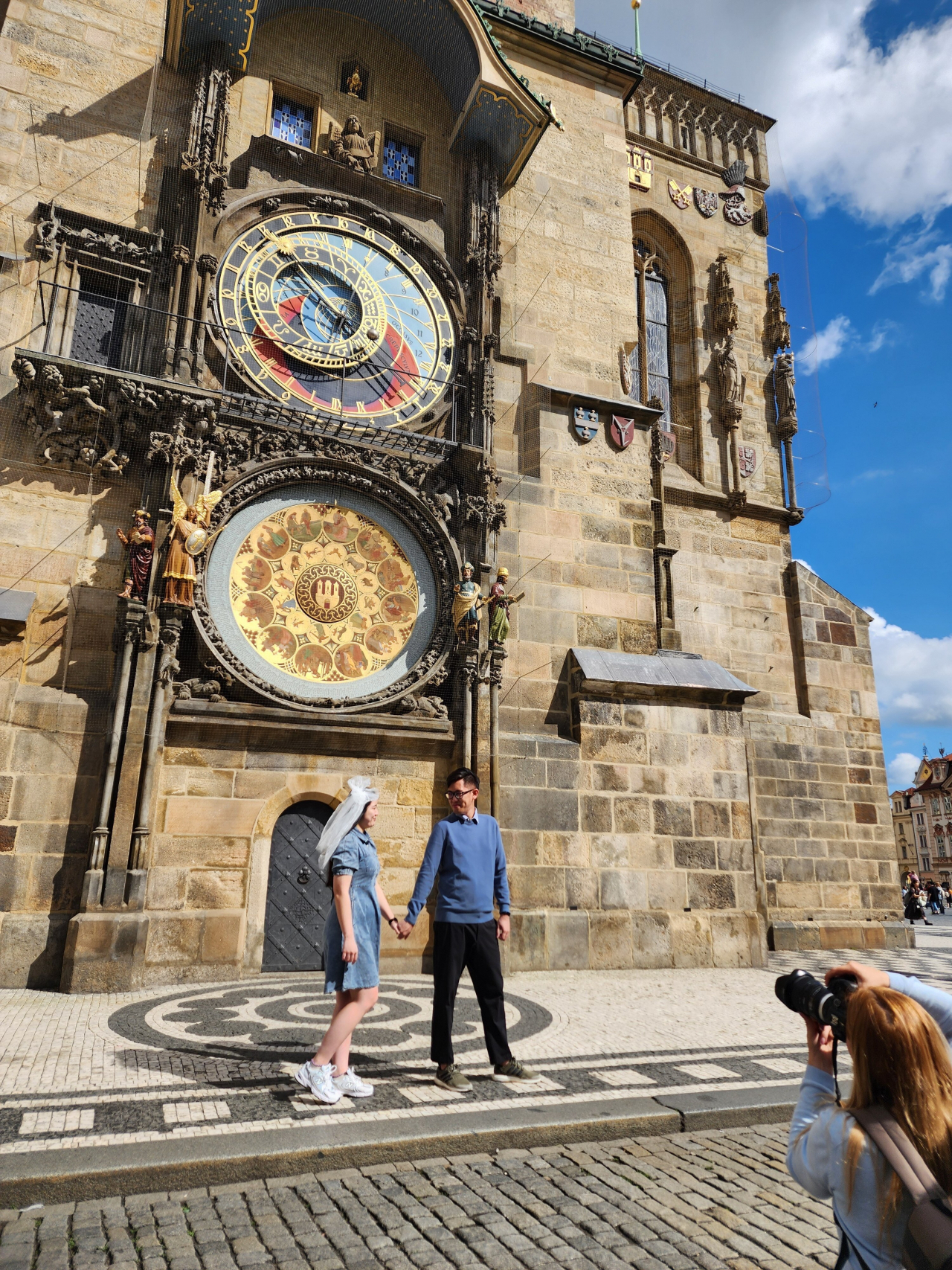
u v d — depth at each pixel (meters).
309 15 16.78
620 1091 6.23
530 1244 3.95
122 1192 4.38
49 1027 8.19
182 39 14.60
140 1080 6.17
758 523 22.23
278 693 12.59
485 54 16.42
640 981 12.52
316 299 15.05
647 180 23.81
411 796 13.38
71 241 13.50
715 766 15.52
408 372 15.49
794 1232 4.15
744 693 15.79
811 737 20.61
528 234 18.12
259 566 13.14
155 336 13.59
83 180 13.88
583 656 15.34
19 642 11.60
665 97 24.94
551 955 13.38
